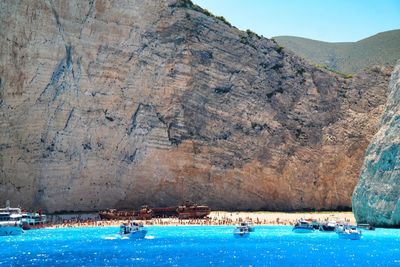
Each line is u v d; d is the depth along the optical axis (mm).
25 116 79938
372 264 49719
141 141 87000
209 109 92000
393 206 68125
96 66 85812
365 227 70312
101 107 85500
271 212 91000
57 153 82000
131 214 81625
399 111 73000
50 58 82250
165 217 84938
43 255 53688
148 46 89750
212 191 90250
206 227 77562
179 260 51406
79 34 84938
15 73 79188
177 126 89312
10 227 68688
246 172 91688
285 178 93562
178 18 92688
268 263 50250
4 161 78125
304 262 50812
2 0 78750
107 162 85250
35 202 80812
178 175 88750
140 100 88250
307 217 84750
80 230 73250
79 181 83312
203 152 90062
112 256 53375
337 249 58344
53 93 82250
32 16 80625
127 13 88500
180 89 90625
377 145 73812
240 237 68000
